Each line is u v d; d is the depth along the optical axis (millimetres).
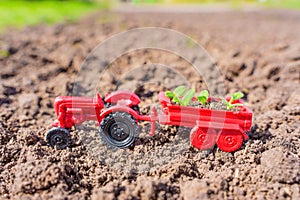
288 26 774
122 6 1251
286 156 276
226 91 408
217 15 993
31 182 263
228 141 294
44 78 439
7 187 271
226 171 280
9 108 363
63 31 651
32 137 305
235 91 407
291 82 419
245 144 300
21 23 697
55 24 711
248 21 863
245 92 409
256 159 287
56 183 264
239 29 731
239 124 291
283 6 1242
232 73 452
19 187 263
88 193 265
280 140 303
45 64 476
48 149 299
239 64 450
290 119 340
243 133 292
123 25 735
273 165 273
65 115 302
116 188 260
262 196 261
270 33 678
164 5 1357
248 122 290
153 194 256
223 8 1218
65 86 412
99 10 1020
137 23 766
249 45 577
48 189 262
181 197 260
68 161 288
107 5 1205
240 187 270
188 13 1042
